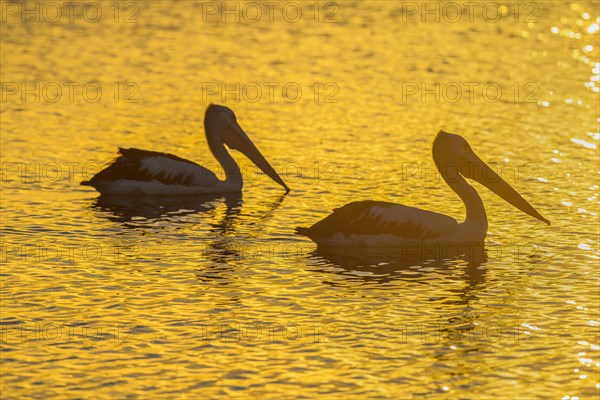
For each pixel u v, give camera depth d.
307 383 9.80
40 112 23.41
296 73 27.97
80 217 15.98
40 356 10.38
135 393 9.54
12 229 15.13
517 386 9.77
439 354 10.54
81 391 9.56
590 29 34.53
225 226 15.62
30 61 28.88
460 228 14.43
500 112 23.62
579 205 16.34
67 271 13.18
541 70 28.33
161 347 10.66
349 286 12.70
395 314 11.72
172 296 12.27
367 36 33.12
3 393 9.49
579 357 10.47
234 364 10.23
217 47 31.34
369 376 9.98
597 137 21.16
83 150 20.27
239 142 18.38
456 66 28.86
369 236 14.30
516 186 17.52
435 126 22.39
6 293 12.30
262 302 12.09
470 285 12.76
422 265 13.60
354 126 22.47
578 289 12.55
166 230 15.33
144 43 31.78
